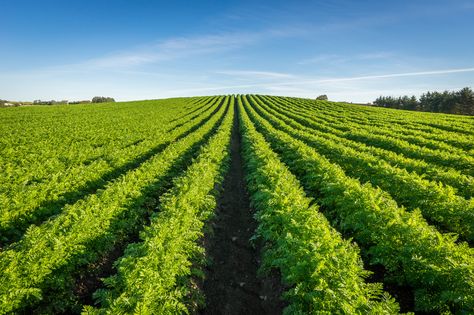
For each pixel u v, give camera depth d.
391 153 19.41
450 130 35.91
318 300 6.25
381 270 8.99
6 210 11.03
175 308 6.63
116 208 11.09
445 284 7.00
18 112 55.50
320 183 13.68
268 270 8.98
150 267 7.27
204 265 9.62
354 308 5.91
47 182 14.22
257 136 26.84
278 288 8.58
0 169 16.73
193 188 12.36
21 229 11.16
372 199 10.40
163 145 25.95
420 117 50.88
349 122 41.97
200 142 28.59
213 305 8.37
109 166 17.66
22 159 19.09
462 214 10.32
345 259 7.25
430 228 9.09
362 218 9.98
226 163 20.25
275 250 8.99
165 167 16.94
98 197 11.83
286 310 6.59
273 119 44.81
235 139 34.59
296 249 7.86
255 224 12.98
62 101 109.75
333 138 27.12
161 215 10.03
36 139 27.34
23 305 7.11
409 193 12.52
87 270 9.14
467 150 23.97
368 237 9.55
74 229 9.14
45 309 7.55
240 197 16.45
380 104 138.25
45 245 8.38
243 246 11.45
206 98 115.69
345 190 11.74
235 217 13.98
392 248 8.44
